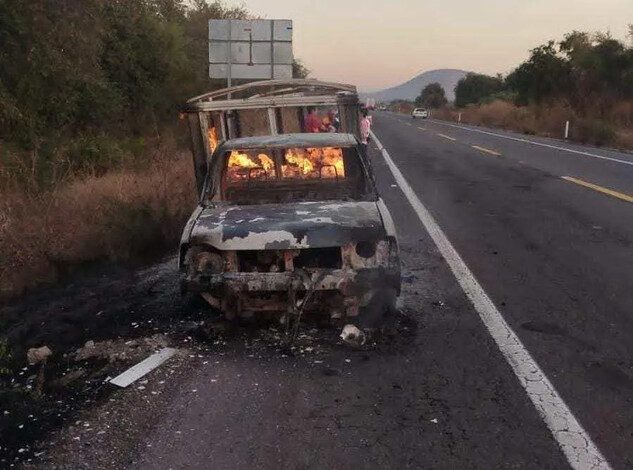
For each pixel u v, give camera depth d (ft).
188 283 16.28
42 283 22.02
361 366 14.83
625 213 34.68
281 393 13.46
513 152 75.66
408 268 23.53
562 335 16.75
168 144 52.19
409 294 20.24
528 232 30.07
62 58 36.29
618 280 21.93
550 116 124.77
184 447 11.35
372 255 16.29
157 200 31.76
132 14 55.11
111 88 48.70
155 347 16.12
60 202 29.53
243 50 60.80
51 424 12.28
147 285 21.77
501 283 21.57
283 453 11.12
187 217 31.50
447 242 27.94
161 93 58.80
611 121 115.85
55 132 40.24
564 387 13.66
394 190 44.24
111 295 20.71
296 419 12.34
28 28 33.30
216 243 16.16
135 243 26.76
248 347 16.01
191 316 18.40
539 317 18.17
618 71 123.24
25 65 34.73
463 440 11.52
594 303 19.44
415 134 117.08
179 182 36.45
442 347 15.93
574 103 127.13
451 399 13.14
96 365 15.19
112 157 41.68
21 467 10.78
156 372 14.58
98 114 46.21
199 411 12.70
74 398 13.43
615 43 123.95
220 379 14.17
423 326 17.40
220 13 91.71
